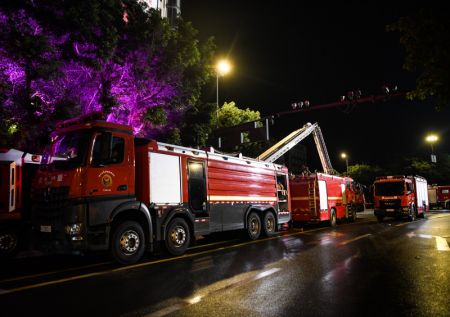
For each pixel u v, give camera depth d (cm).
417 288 624
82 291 632
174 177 1058
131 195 923
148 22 1839
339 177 2214
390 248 1074
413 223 2033
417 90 731
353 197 2409
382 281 676
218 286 653
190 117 2317
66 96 1509
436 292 598
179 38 1958
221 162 1255
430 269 771
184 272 779
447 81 690
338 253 998
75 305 552
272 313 504
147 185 976
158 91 1866
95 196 847
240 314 501
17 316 505
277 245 1180
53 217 839
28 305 555
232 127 2453
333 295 589
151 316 497
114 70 1688
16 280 729
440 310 510
